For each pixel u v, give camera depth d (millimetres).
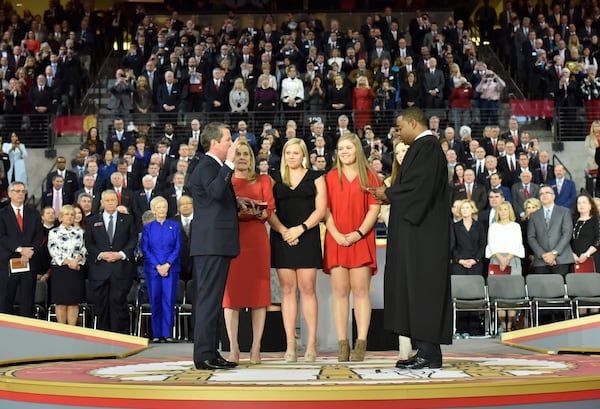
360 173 7090
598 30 23359
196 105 19250
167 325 11758
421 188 5969
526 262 13500
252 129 18516
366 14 25344
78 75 21531
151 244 11828
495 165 15219
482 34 24500
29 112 19531
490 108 18750
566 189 14680
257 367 6406
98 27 24219
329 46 21281
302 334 9430
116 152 16953
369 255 7023
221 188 6109
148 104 19188
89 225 11734
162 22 25375
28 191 18562
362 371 5801
